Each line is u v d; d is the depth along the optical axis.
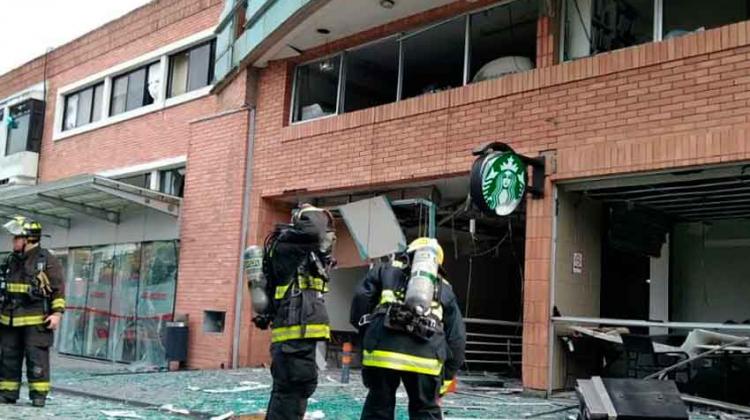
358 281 14.04
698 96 7.93
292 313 4.90
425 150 10.52
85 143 18.69
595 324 9.39
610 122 8.59
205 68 15.73
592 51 9.26
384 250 11.30
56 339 17.31
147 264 14.93
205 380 10.55
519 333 13.96
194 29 15.91
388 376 4.74
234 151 13.44
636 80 8.44
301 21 11.45
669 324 7.70
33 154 20.34
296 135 12.49
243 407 7.67
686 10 8.62
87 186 13.43
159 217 14.80
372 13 11.18
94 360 15.77
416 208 11.82
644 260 11.38
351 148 11.57
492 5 10.19
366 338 4.80
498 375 11.84
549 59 9.38
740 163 7.64
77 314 16.81
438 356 4.69
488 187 8.23
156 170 16.39
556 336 8.91
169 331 13.40
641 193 9.45
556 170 8.98
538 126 9.26
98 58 18.73
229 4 13.88
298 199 12.87
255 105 13.39
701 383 8.54
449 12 10.72
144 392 9.01
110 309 15.75
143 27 17.36
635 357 8.52
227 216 13.32
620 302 10.46
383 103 13.09
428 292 4.57
